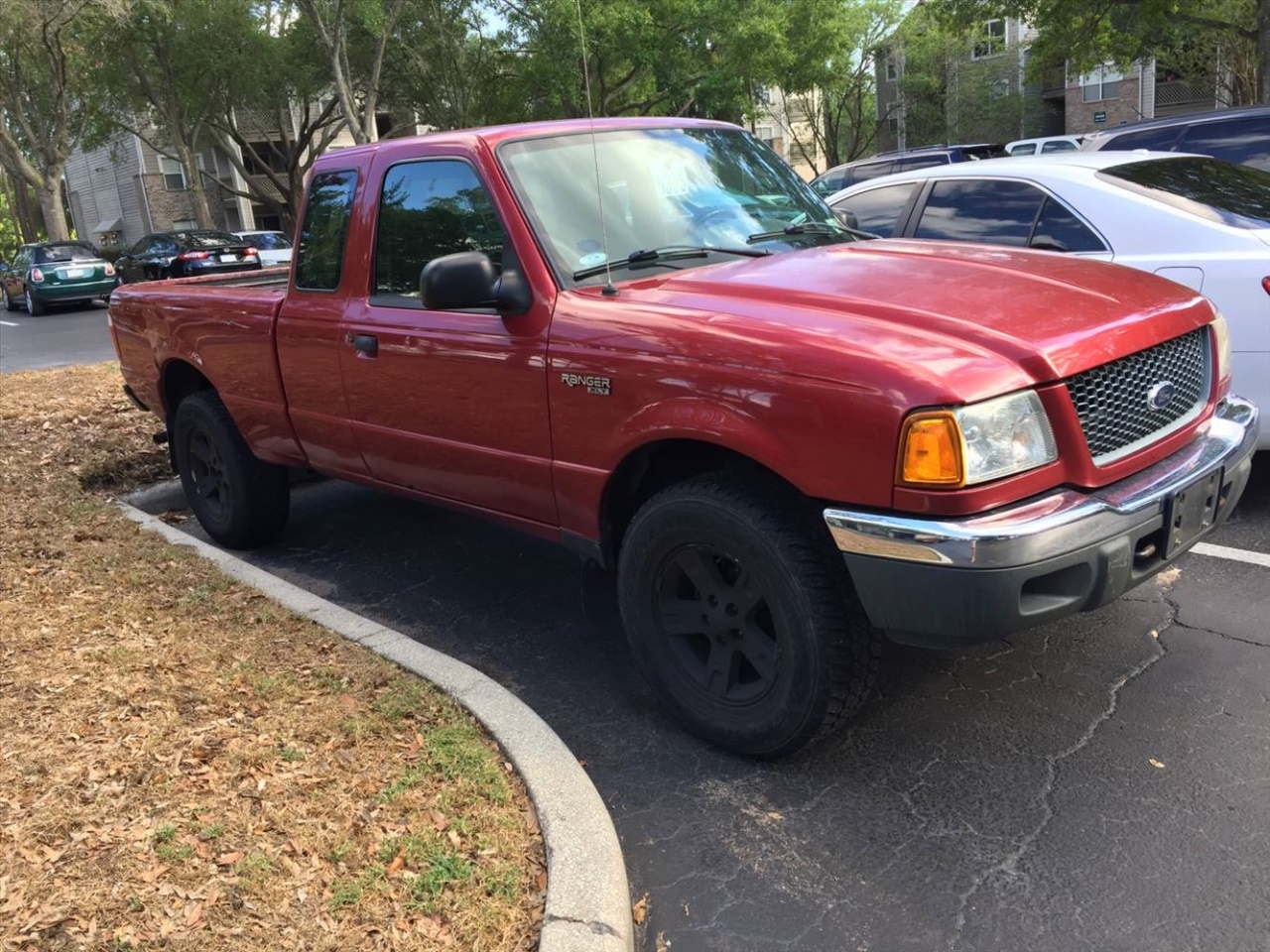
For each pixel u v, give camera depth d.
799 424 2.85
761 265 3.60
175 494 6.71
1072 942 2.48
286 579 5.28
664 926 2.66
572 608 4.72
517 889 2.59
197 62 32.53
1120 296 3.27
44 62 31.52
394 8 26.77
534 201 3.67
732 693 3.31
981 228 5.79
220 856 2.72
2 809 2.95
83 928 2.47
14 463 7.12
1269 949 2.41
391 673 3.73
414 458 4.23
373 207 4.26
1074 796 3.02
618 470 3.40
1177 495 2.96
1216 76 35.50
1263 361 4.74
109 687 3.67
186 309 5.37
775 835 2.97
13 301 25.44
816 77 34.94
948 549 2.65
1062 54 25.36
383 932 2.45
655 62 27.98
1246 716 3.35
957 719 3.47
